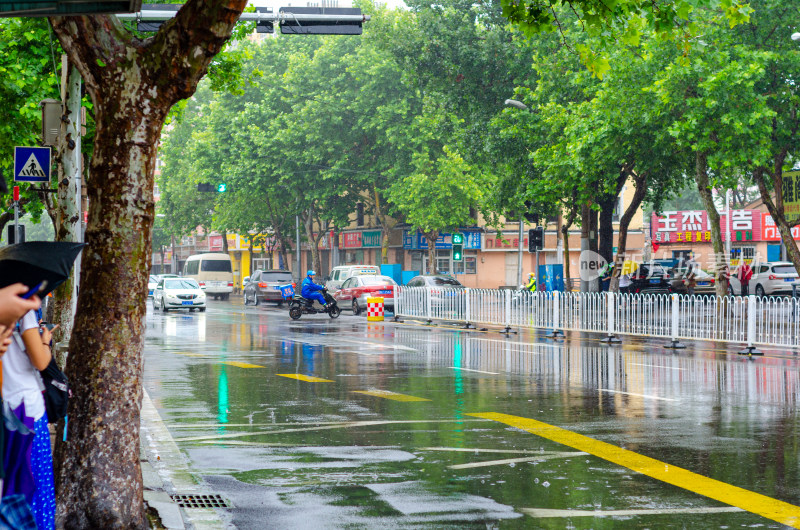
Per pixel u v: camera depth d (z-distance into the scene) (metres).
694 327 20.19
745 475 7.61
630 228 60.25
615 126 27.98
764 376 14.95
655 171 33.59
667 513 6.38
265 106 51.59
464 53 35.69
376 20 37.84
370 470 7.86
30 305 3.24
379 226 61.09
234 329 28.22
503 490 7.09
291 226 60.31
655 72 26.53
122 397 5.47
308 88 50.72
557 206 39.06
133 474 5.52
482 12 36.75
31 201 28.38
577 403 11.88
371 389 13.48
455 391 13.18
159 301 42.53
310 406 11.75
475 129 36.94
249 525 6.15
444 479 7.48
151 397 12.70
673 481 7.36
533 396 12.59
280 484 7.36
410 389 13.45
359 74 48.84
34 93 19.09
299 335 25.33
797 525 6.09
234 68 19.30
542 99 33.88
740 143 25.05
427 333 25.92
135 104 5.46
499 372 15.70
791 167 27.58
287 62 55.09
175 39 5.45
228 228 60.97
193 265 64.62
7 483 3.70
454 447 8.86
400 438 9.38
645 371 15.77
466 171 47.97
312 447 8.92
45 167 14.45
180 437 9.53
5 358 3.98
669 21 9.17
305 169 51.16
